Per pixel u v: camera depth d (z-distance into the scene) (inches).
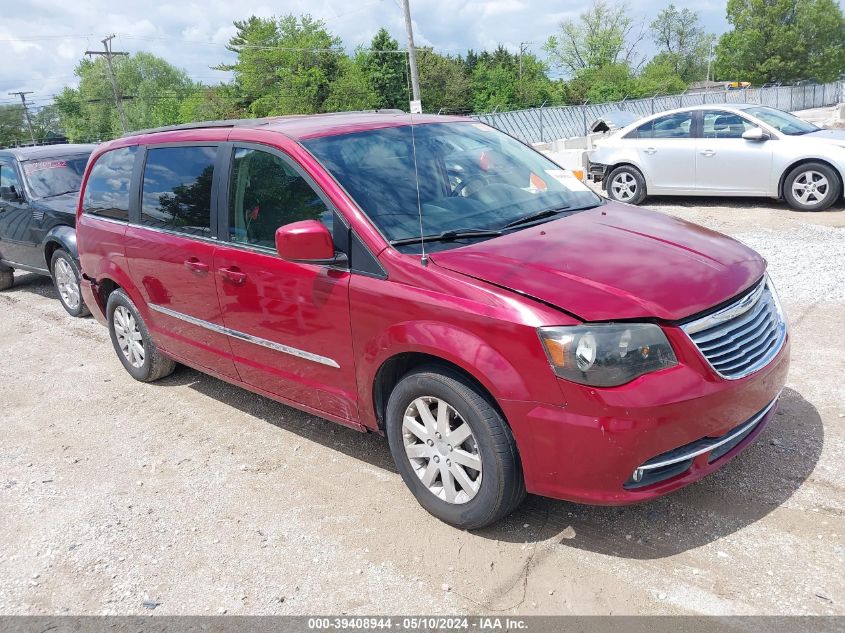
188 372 239.1
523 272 122.8
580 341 110.8
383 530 138.6
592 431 110.8
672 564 119.9
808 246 315.6
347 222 140.0
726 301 121.0
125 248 204.4
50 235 323.6
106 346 279.7
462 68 3208.7
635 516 134.0
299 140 154.6
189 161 183.5
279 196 155.2
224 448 181.5
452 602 117.0
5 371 260.1
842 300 238.1
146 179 199.3
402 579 123.9
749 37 3019.2
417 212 143.2
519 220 148.2
